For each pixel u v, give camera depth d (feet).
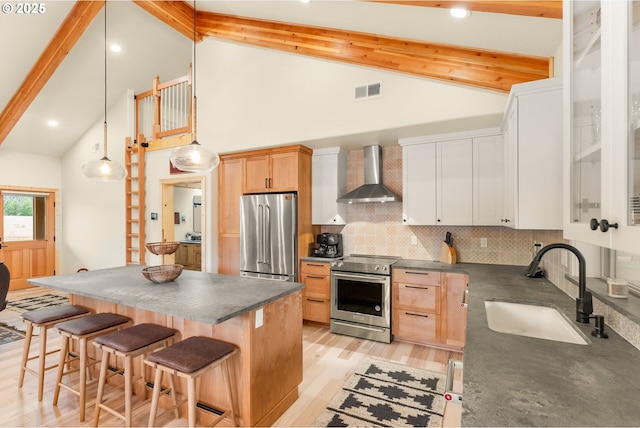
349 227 14.44
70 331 7.25
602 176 3.19
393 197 12.19
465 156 11.18
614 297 4.91
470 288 7.53
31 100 15.55
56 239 22.06
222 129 14.44
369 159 13.26
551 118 6.61
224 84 14.42
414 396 8.09
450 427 6.93
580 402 2.79
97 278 9.06
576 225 4.02
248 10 11.84
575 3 4.16
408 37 9.43
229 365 6.67
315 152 14.03
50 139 20.27
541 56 8.14
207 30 14.25
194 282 8.48
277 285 8.05
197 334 7.22
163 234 17.34
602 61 3.19
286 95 12.83
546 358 3.70
